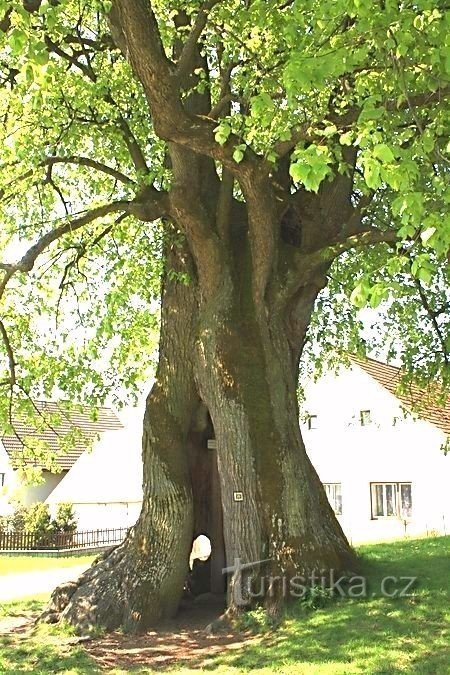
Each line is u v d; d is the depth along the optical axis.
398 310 15.99
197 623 10.34
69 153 12.12
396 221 10.66
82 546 33.62
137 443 39.12
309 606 9.24
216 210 11.05
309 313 11.31
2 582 18.59
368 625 8.48
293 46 8.22
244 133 9.60
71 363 14.17
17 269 10.13
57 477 42.94
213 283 10.75
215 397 10.40
